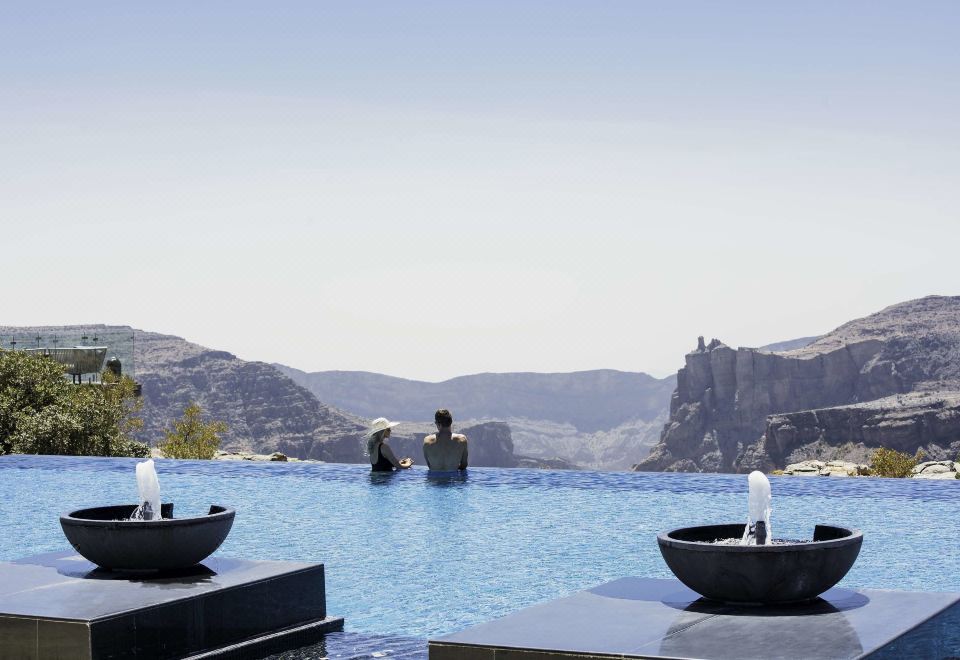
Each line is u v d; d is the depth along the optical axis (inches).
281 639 181.6
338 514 423.8
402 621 225.8
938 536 356.2
